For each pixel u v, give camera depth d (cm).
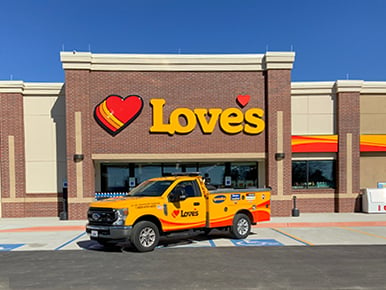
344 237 1123
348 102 1733
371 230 1270
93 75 1593
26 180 1714
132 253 899
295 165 1764
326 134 1753
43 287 621
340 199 1727
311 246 977
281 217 1580
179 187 1010
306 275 682
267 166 1625
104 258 846
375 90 1773
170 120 1608
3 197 1677
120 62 1592
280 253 884
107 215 906
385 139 1767
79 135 1560
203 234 1203
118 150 1592
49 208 1709
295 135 1745
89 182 1566
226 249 942
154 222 962
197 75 1630
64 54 1548
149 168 1756
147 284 631
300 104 1761
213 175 1767
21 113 1703
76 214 1556
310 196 1748
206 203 1049
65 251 941
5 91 1689
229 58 1630
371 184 1786
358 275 681
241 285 620
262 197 1177
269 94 1617
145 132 1605
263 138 1638
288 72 1623
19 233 1262
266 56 1619
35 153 1722
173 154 1612
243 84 1639
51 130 1728
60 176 1719
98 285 629
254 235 1173
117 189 1734
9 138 1689
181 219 991
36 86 1720
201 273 700
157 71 1619
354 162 1730
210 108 1630
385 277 668
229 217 1088
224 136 1630
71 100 1559
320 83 1750
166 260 815
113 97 1593
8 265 786
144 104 1611
